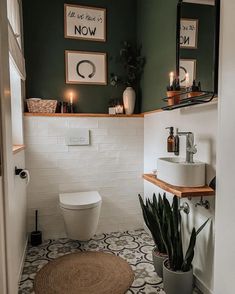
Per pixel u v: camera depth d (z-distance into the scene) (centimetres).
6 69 115
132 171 279
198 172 158
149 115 260
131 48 286
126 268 201
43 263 209
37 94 265
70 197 239
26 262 211
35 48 263
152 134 254
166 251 181
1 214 109
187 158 170
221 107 106
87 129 264
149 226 189
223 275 107
